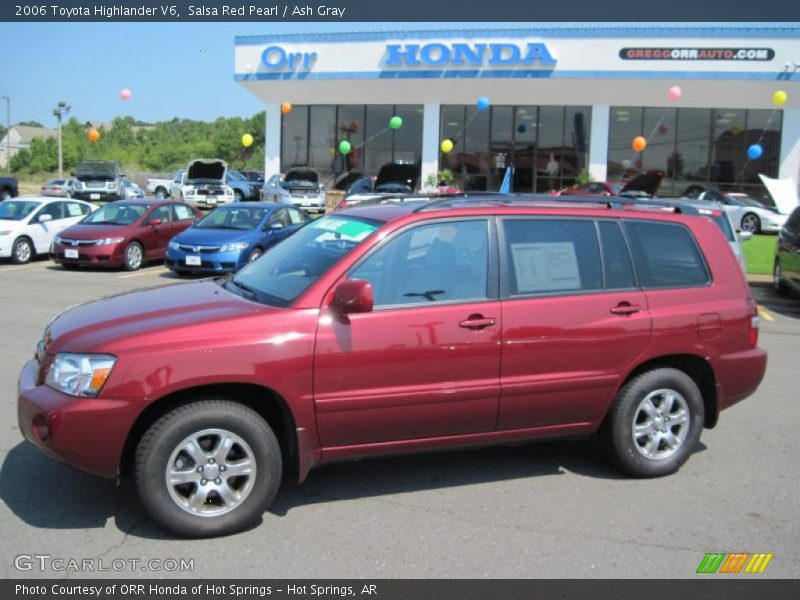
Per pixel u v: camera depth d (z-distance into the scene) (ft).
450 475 16.38
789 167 96.53
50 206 55.98
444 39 97.30
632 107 98.58
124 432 12.51
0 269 49.73
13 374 22.90
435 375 14.25
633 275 16.16
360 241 14.44
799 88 92.79
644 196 43.45
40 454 16.71
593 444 18.62
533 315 14.93
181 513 12.91
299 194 92.53
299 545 12.99
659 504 15.06
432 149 102.63
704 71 92.73
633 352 15.80
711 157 98.53
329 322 13.57
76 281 44.80
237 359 12.91
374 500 14.94
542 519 14.25
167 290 15.97
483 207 15.30
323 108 106.63
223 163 104.99
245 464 13.26
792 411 21.90
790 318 39.42
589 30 94.02
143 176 184.65
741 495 15.61
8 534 13.11
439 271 14.67
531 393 15.01
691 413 16.58
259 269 16.25
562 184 101.24
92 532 13.25
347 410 13.71
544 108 100.37
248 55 103.19
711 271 16.92
